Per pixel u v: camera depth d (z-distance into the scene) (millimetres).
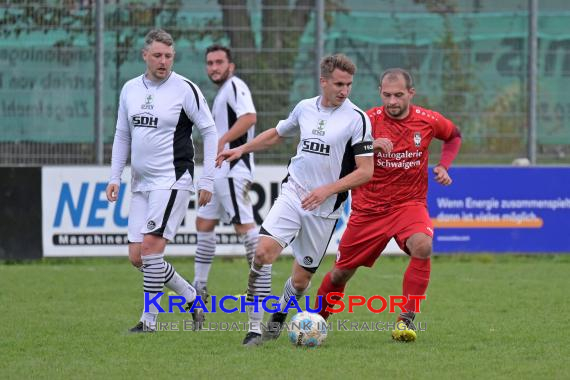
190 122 26484
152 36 25906
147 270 26031
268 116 46281
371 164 23156
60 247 44375
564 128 48000
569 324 27547
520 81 47906
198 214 33469
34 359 22359
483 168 46531
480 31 47812
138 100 26094
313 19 46406
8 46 45031
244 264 44281
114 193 26578
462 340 24891
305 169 23688
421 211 25109
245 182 33375
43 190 44281
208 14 45875
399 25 47562
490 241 46594
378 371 20797
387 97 24734
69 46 45219
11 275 39906
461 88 47875
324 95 23531
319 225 23766
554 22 47938
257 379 19984
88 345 24156
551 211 46938
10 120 45219
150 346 23984
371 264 25844
